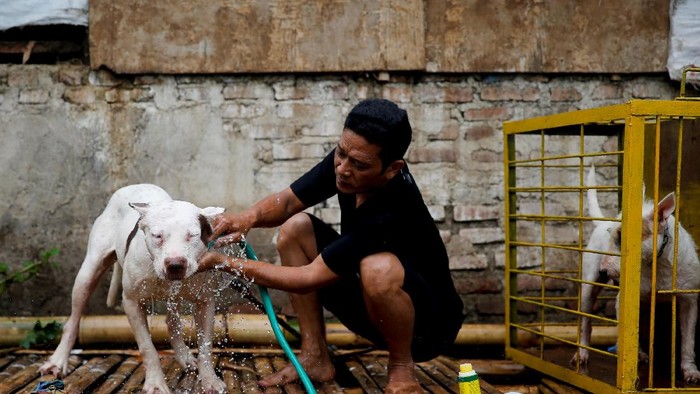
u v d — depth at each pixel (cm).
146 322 302
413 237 292
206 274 288
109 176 434
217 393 295
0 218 428
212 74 438
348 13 439
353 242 273
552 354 381
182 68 433
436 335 301
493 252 451
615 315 446
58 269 429
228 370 351
